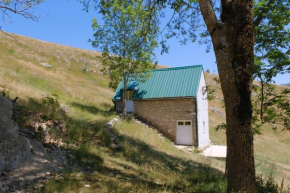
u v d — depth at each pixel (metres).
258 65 9.23
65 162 6.34
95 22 17.69
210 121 33.22
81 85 30.47
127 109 21.50
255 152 21.66
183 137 19.12
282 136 32.78
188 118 18.95
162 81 21.14
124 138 11.91
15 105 8.62
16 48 39.28
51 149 6.91
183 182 6.55
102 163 7.22
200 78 20.36
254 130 9.92
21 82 15.94
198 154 15.87
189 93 18.97
